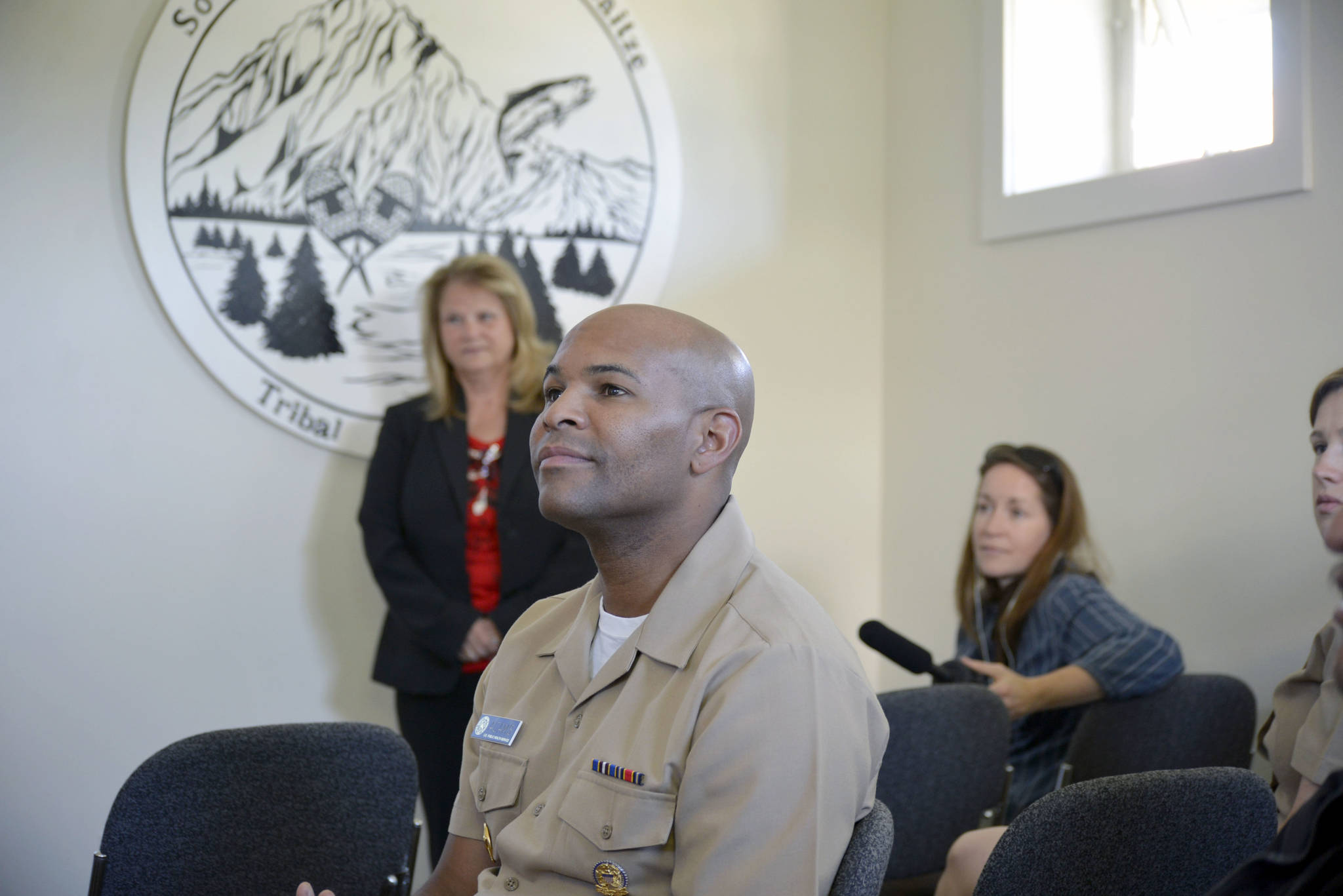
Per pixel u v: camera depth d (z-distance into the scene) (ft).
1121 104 10.06
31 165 8.96
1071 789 4.25
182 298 9.30
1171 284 9.31
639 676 4.15
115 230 9.19
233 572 9.52
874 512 12.09
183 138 9.30
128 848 5.32
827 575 11.77
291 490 9.73
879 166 12.10
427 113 10.09
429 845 9.14
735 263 11.39
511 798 4.32
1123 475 9.64
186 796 5.44
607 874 3.84
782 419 11.59
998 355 10.84
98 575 9.11
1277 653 8.46
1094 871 4.26
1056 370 10.27
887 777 6.42
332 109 9.78
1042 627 8.00
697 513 4.32
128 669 9.17
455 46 10.19
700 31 11.28
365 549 9.20
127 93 9.21
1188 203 9.12
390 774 5.80
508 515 8.98
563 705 4.35
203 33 9.36
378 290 9.93
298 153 9.67
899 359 11.93
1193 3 9.45
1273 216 8.60
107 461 9.14
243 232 9.49
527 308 9.36
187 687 9.35
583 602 4.73
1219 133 9.24
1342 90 8.18
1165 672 7.33
